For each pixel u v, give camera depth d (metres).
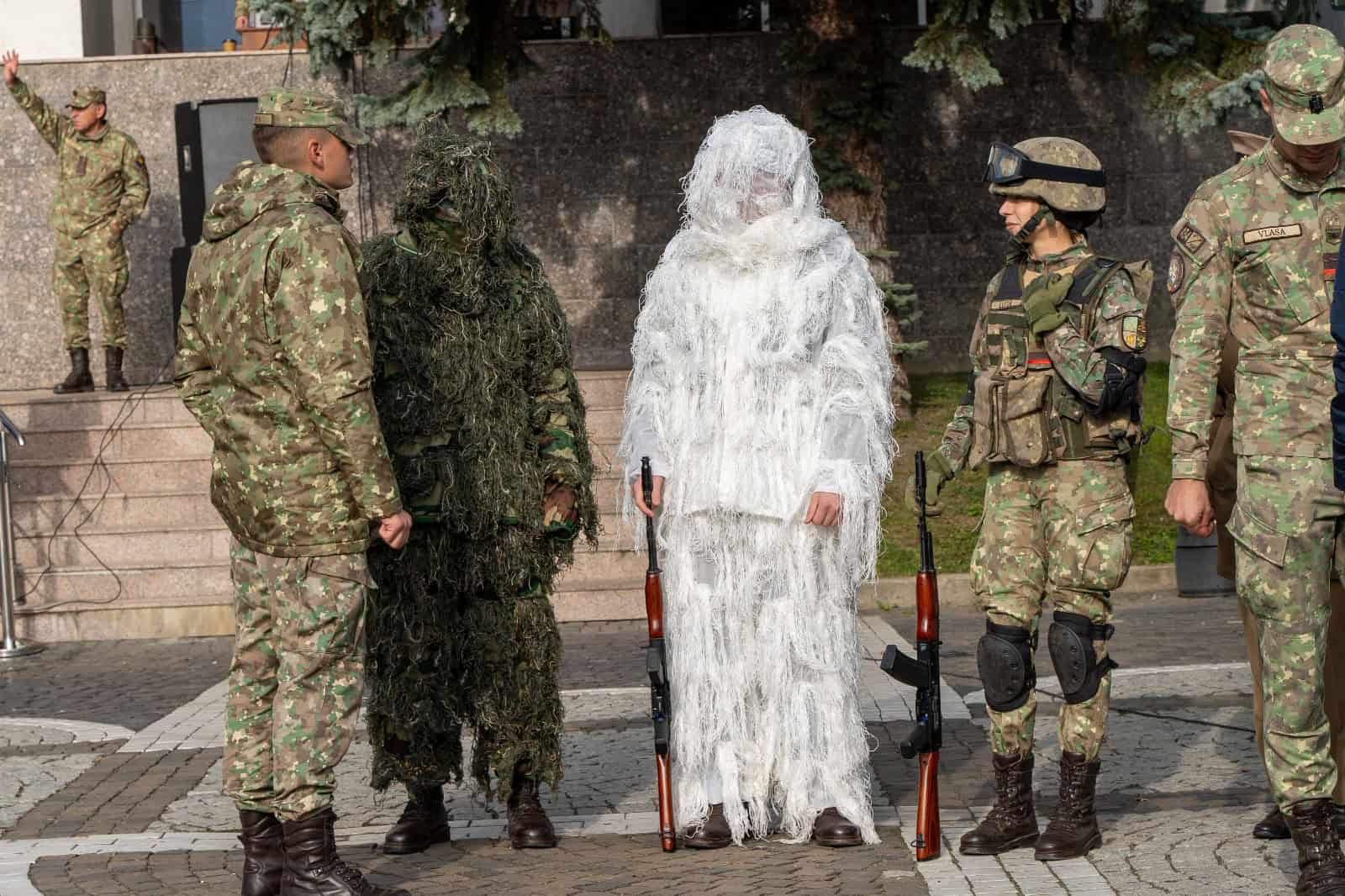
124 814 6.27
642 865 5.28
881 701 8.05
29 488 12.71
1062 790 5.21
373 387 5.44
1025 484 5.21
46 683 9.80
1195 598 11.54
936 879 4.95
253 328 4.68
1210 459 5.23
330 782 4.76
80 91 14.21
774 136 5.51
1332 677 5.12
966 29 12.48
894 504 12.59
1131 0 13.40
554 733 5.60
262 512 4.70
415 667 5.43
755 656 5.44
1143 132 17.14
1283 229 4.56
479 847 5.61
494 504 5.41
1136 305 5.06
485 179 5.44
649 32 17.48
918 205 17.05
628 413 5.63
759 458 5.41
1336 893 4.42
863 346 5.43
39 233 16.56
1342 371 4.04
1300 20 13.55
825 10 13.77
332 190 5.01
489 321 5.50
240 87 16.67
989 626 5.29
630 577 12.04
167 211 16.69
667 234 17.02
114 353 14.41
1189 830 5.39
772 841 5.51
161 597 11.83
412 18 13.29
